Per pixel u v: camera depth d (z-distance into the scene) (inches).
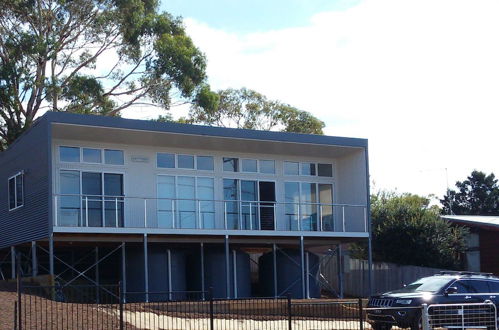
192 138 1111.6
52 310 754.2
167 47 1626.5
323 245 1286.9
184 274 1141.7
